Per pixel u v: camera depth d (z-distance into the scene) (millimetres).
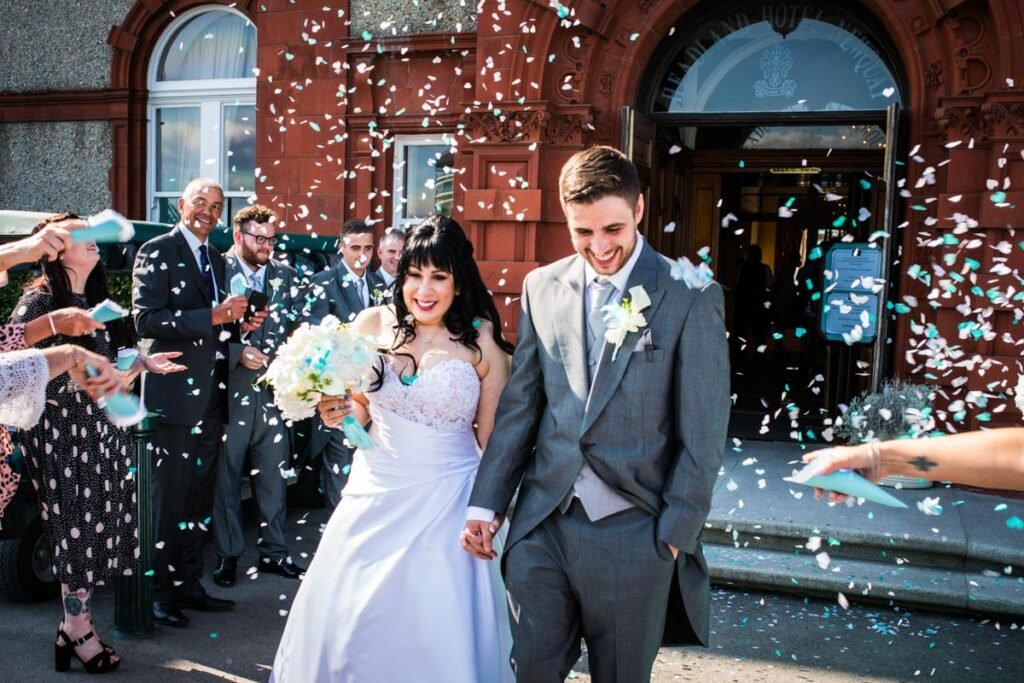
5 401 2787
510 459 2768
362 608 2871
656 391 2553
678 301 2566
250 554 5602
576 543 2555
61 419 3723
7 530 4465
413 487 2986
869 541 5234
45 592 4676
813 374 10609
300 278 5949
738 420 9070
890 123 6805
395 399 3004
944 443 2141
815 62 7789
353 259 5668
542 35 7512
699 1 7422
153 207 10391
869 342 7242
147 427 4219
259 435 5062
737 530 5449
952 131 6637
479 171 7695
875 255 7531
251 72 9953
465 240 3127
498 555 3137
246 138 9977
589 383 2621
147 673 3842
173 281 4523
